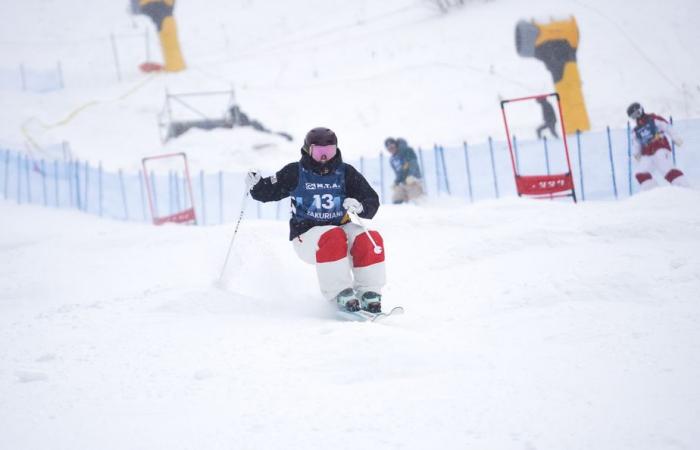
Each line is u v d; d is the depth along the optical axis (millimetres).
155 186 41406
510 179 34750
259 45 73375
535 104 48562
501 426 6969
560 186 27000
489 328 10844
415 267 16625
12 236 29359
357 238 13250
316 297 14953
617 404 7254
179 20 83312
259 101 58125
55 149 48875
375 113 52844
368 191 13523
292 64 65875
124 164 47625
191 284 16281
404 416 7406
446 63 57844
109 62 71188
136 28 80188
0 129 51469
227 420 7660
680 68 48781
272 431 7266
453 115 49844
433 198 33250
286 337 10844
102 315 13367
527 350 9500
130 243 24141
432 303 13281
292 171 13461
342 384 8672
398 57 61562
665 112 44031
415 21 70188
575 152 36781
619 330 9906
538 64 54188
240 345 10633
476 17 64625
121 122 55469
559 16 42125
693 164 31359
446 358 9289
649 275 12469
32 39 77188
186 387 8914
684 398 7250
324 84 59844
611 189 30875
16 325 13211
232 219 34906
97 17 83062
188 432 7375
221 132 52281
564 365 8672
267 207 36375
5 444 7309
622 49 52125
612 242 15953
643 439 6402
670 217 16641
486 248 16453
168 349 10680
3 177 41375
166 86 63188
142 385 9109
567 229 16828
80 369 9969
